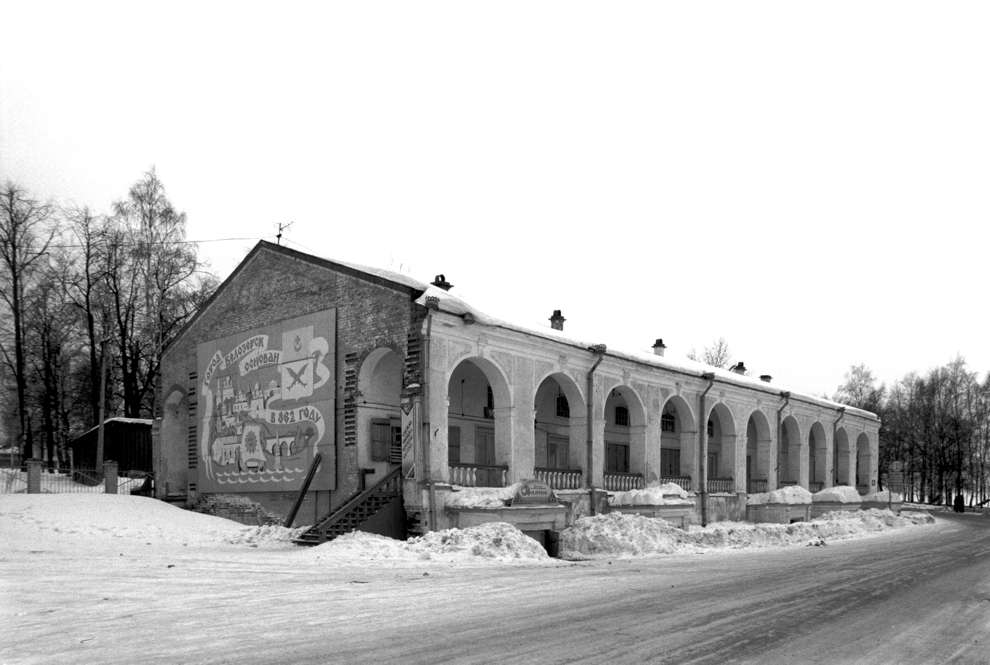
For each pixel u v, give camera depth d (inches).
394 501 959.0
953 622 433.4
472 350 1022.4
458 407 1187.3
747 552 979.3
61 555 740.7
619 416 1504.7
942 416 3255.4
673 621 422.3
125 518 1067.3
